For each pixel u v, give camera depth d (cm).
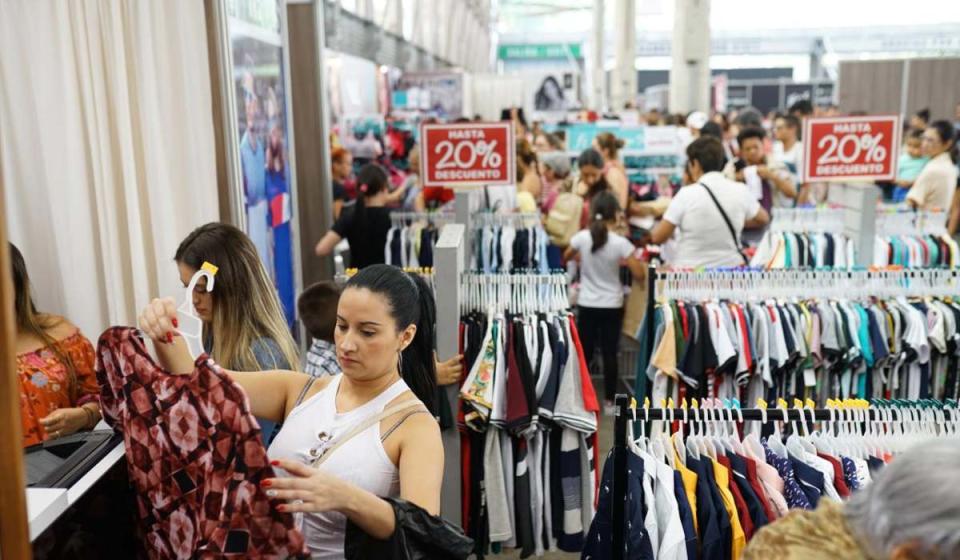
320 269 597
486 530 335
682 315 384
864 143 490
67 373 249
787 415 231
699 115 996
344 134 833
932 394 405
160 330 151
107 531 155
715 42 3656
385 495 164
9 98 298
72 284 306
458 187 489
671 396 392
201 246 228
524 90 1588
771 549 120
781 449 234
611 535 236
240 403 138
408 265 538
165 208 311
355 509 137
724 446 237
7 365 98
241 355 225
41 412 240
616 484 226
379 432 165
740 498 220
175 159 314
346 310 164
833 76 3462
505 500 331
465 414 319
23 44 293
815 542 118
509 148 482
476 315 345
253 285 233
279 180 421
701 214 468
